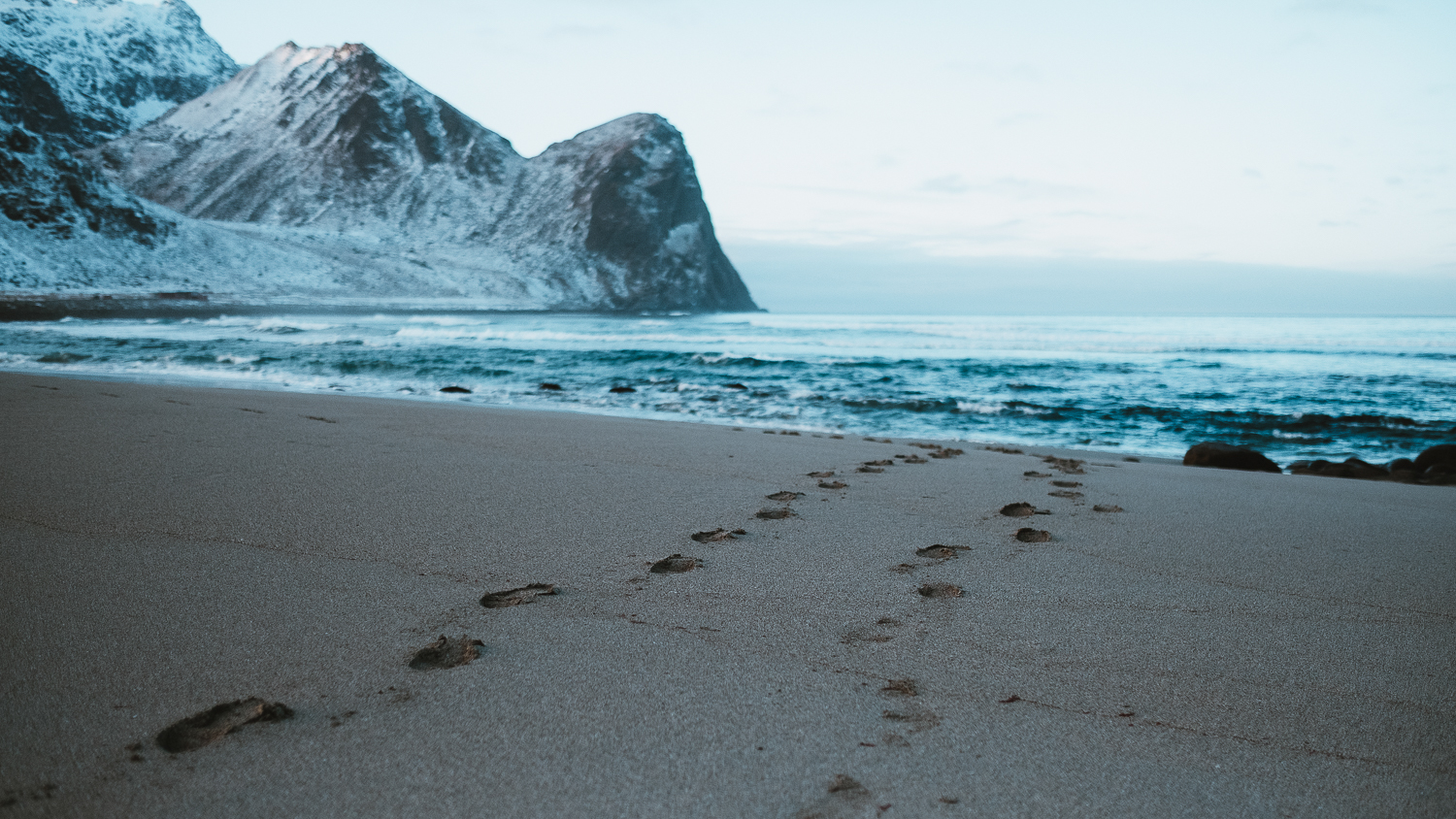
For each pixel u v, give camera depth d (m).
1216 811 1.48
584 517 3.68
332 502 3.82
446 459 5.15
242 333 32.50
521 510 3.77
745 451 5.97
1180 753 1.69
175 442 5.33
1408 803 1.51
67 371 14.90
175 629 2.24
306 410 7.69
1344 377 19.62
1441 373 20.97
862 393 14.93
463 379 16.34
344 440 5.81
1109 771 1.61
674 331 43.69
